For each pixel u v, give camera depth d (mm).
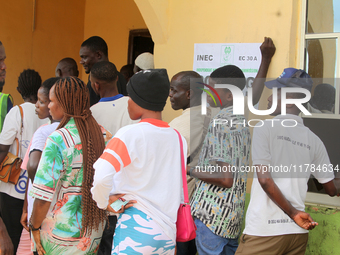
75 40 5781
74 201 1739
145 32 5363
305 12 2646
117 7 5535
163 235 1563
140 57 3557
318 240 2529
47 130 1944
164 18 3105
